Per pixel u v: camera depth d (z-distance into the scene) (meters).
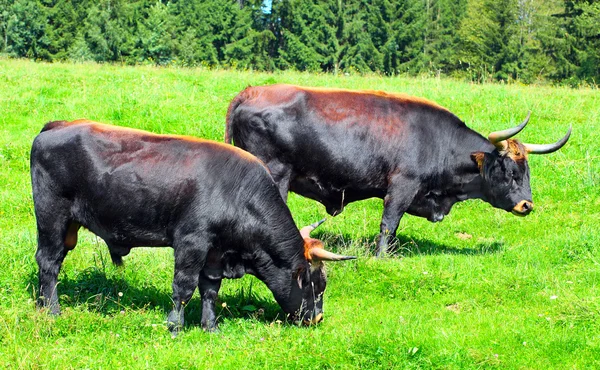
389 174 10.64
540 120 17.16
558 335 7.66
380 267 9.76
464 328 7.96
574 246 10.47
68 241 8.22
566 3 55.09
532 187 13.63
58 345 7.25
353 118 10.46
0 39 62.56
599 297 8.57
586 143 15.39
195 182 7.70
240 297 8.75
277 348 7.29
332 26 63.78
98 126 8.03
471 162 10.91
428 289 9.33
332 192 10.65
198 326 8.10
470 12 63.56
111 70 21.88
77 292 8.59
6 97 17.64
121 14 63.69
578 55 52.41
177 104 17.25
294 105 10.30
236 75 21.91
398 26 62.66
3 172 13.91
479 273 9.73
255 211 7.86
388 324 7.98
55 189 7.94
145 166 7.75
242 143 10.53
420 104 10.88
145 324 7.81
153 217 7.76
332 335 7.62
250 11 65.56
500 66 57.72
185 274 7.73
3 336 7.34
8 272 8.95
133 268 9.39
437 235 11.96
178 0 67.25
